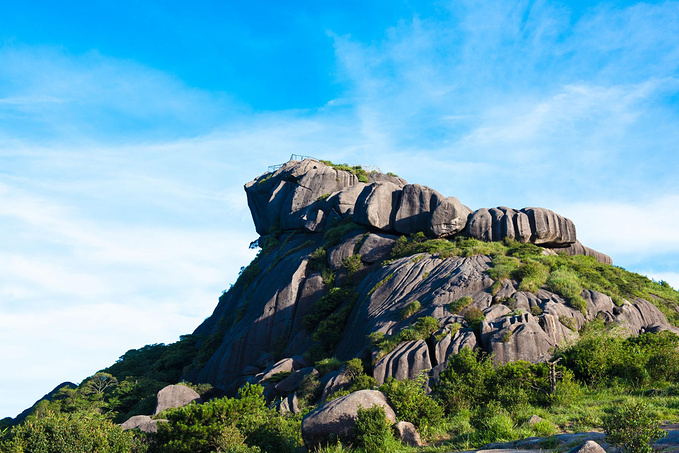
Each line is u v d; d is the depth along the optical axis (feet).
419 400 77.36
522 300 132.87
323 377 129.39
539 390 80.53
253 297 217.97
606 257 204.95
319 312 176.76
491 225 184.24
